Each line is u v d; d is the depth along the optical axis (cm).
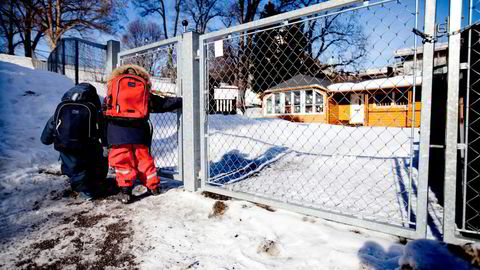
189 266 171
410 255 120
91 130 274
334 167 447
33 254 186
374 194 300
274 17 245
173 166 418
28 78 671
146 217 245
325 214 220
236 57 372
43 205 272
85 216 248
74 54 749
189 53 303
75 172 279
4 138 445
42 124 529
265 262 173
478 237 174
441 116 271
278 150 591
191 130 307
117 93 261
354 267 162
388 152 574
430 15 174
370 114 1345
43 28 2464
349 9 205
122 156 271
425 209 182
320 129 962
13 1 2359
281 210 250
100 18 2658
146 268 171
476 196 177
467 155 181
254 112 1805
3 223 231
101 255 186
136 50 371
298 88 1605
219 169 444
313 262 170
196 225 227
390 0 188
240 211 247
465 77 192
